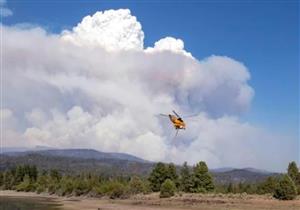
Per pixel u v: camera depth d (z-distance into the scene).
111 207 125.44
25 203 150.12
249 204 114.31
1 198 191.62
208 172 168.00
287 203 114.50
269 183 159.62
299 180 159.12
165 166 181.00
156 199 150.75
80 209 122.25
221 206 112.94
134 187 183.75
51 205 139.88
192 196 147.50
